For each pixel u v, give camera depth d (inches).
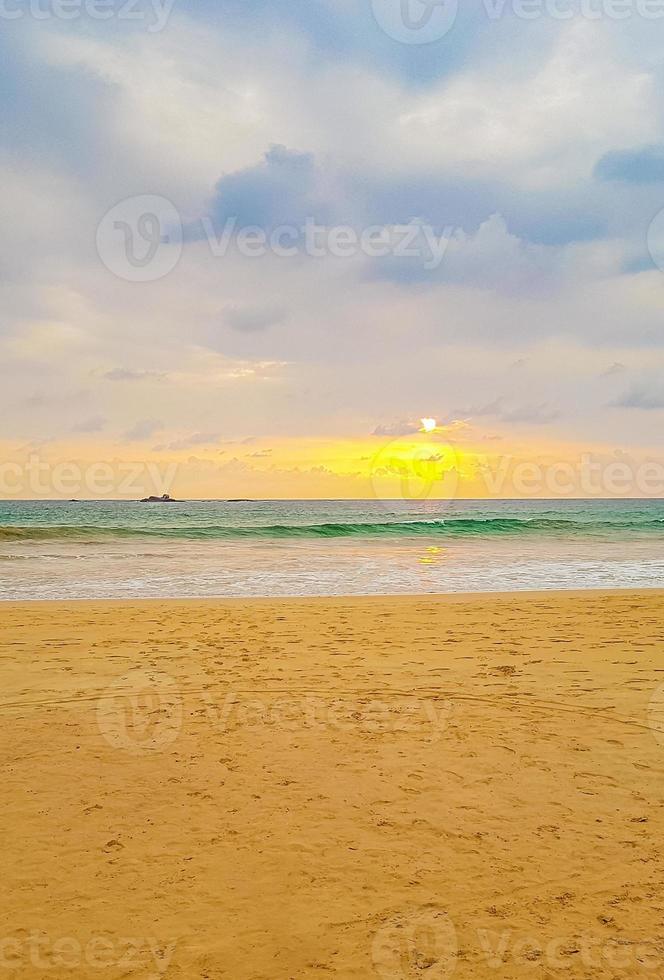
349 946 115.8
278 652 325.1
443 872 137.3
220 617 410.9
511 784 178.9
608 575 669.3
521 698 253.3
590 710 239.8
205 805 166.6
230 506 3705.7
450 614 421.7
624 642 345.1
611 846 147.3
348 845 147.7
